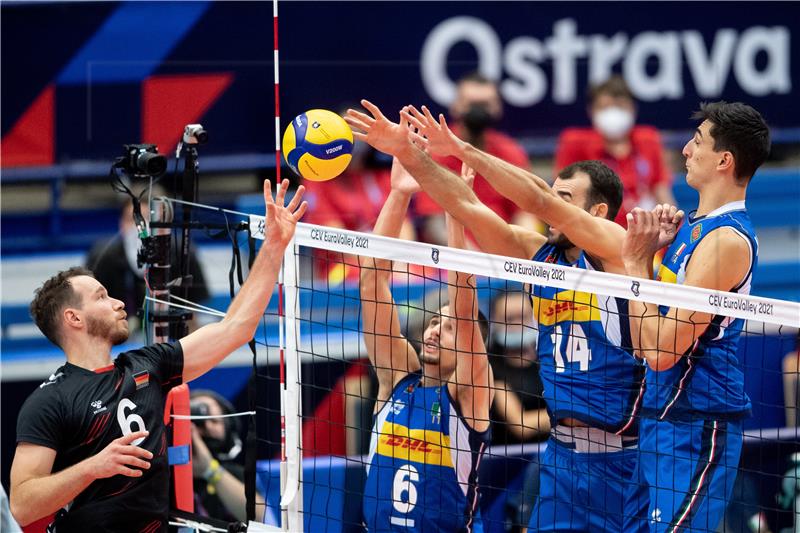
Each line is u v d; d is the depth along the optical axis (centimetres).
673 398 1472
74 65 2525
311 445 2266
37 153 2512
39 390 1296
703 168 1470
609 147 2636
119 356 1334
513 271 1403
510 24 2616
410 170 1529
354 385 2333
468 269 1416
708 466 1448
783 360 2377
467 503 1573
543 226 2580
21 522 1208
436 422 1570
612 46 2638
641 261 1431
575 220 1494
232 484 2147
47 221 2514
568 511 1578
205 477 2141
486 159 1495
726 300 1348
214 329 1375
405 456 1585
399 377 1658
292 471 1486
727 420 1466
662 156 2645
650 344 1417
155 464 1307
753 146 1432
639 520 1548
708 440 1455
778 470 2180
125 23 2534
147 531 1298
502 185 1485
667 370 1481
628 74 2641
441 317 1581
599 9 2617
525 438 2205
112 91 2539
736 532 2191
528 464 2131
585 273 1375
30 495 1198
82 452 1275
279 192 1371
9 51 2491
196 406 2183
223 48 2570
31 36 2497
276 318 2444
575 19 2617
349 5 2586
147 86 2553
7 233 2497
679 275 1485
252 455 1543
